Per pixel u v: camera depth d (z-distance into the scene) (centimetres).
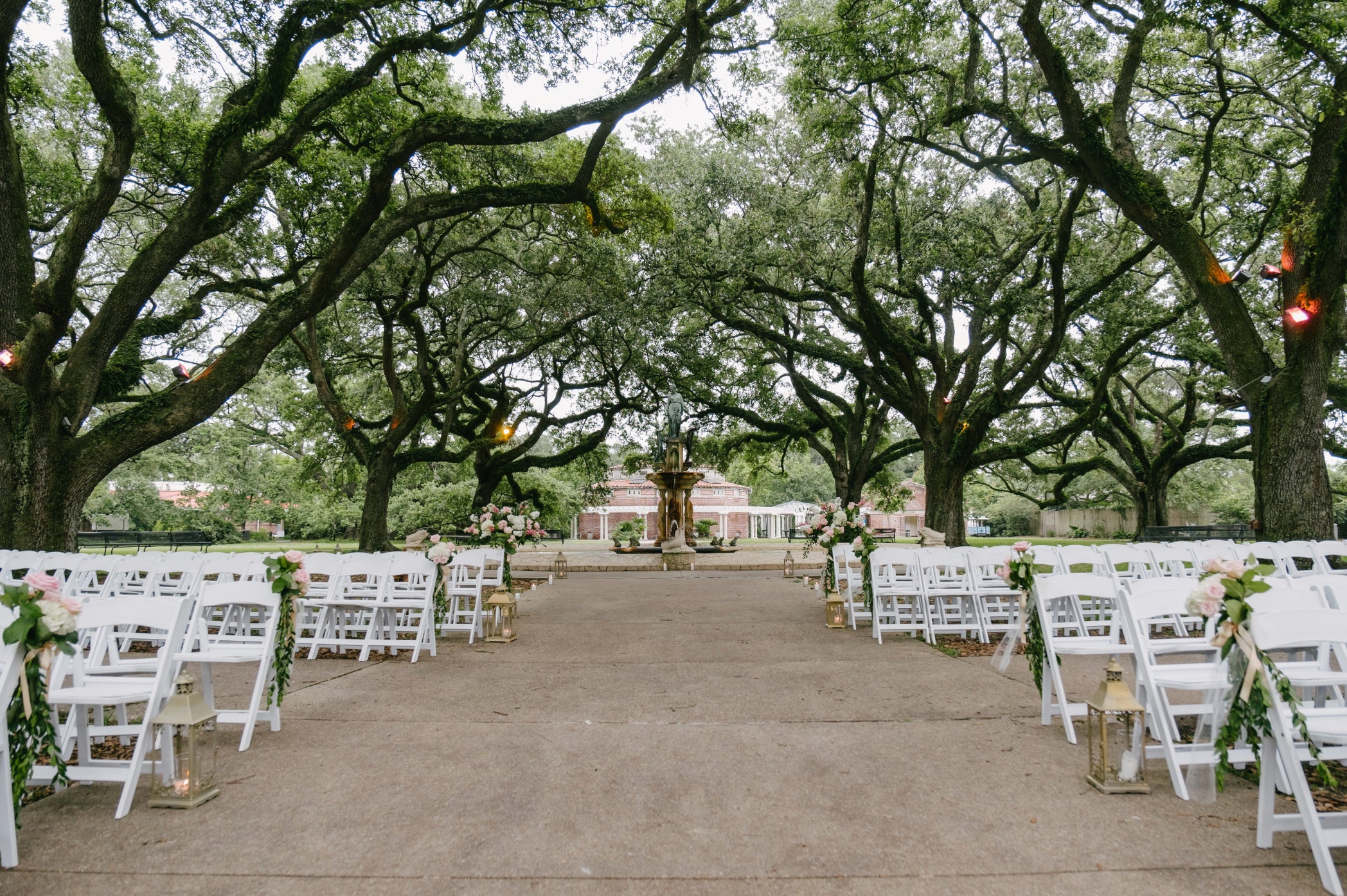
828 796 366
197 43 1189
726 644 797
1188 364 2441
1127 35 1227
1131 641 409
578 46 1288
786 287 2116
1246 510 3631
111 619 384
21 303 1037
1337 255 1039
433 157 1452
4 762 300
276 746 450
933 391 1853
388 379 1994
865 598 900
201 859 305
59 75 1683
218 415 3312
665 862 299
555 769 407
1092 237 1770
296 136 1080
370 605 714
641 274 2166
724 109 1377
